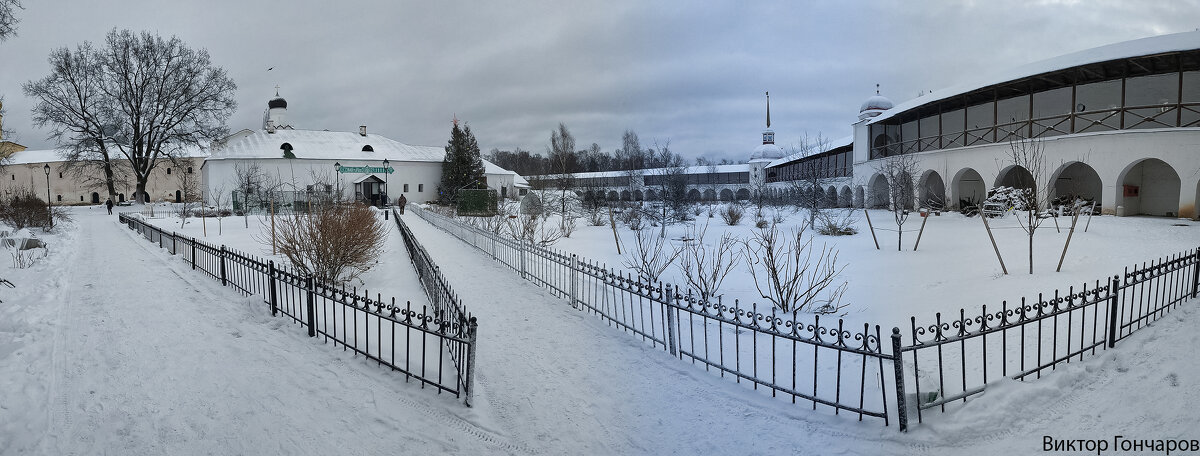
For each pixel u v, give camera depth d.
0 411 4.97
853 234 20.45
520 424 5.05
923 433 4.66
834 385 5.84
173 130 51.09
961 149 26.33
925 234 19.45
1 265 14.53
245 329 7.76
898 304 9.20
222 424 4.83
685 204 30.91
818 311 8.84
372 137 66.31
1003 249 14.40
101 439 4.57
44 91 45.81
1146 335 6.58
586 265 8.98
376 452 4.48
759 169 53.81
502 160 109.81
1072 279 9.98
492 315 8.79
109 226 31.94
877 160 33.09
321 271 10.84
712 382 5.95
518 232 20.89
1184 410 4.86
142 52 48.91
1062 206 21.56
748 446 4.67
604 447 4.69
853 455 4.46
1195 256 8.27
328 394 5.50
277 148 59.09
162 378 5.84
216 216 38.41
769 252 9.80
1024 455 4.34
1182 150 19.59
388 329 7.88
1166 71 22.27
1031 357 6.21
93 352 6.68
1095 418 4.83
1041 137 23.20
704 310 6.23
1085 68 21.33
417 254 11.81
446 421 5.06
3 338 7.06
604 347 7.14
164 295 10.17
